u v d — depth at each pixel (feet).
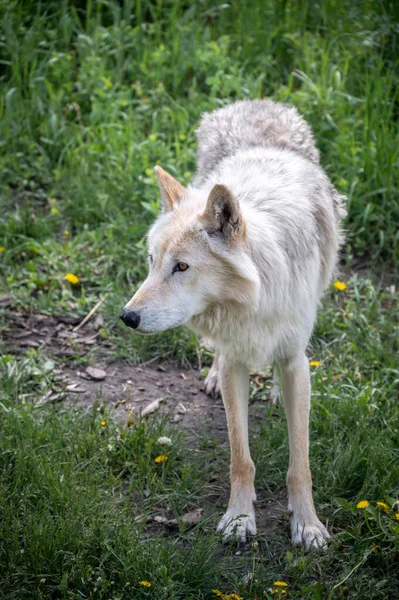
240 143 19.35
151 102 29.99
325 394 19.62
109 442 18.28
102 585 14.51
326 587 14.84
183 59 31.22
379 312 22.66
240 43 32.40
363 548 15.39
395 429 18.43
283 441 18.57
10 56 31.81
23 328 22.88
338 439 18.20
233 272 15.16
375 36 29.68
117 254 25.02
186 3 34.63
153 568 14.84
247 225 15.53
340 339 21.90
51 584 14.75
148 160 27.50
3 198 27.45
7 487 16.37
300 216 16.55
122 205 26.89
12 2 32.83
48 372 21.15
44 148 29.35
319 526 16.20
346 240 25.48
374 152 26.58
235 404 16.61
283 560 15.83
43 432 18.13
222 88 29.99
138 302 15.14
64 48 32.71
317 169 18.76
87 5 32.81
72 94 30.60
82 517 15.71
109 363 21.91
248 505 16.61
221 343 16.29
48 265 24.93
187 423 19.83
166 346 22.31
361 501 15.88
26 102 30.30
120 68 31.45
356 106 28.84
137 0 33.04
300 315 16.33
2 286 24.09
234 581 14.84
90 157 28.17
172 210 16.02
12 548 14.89
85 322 23.29
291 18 32.07
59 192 27.76
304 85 28.37
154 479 17.34
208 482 17.93
